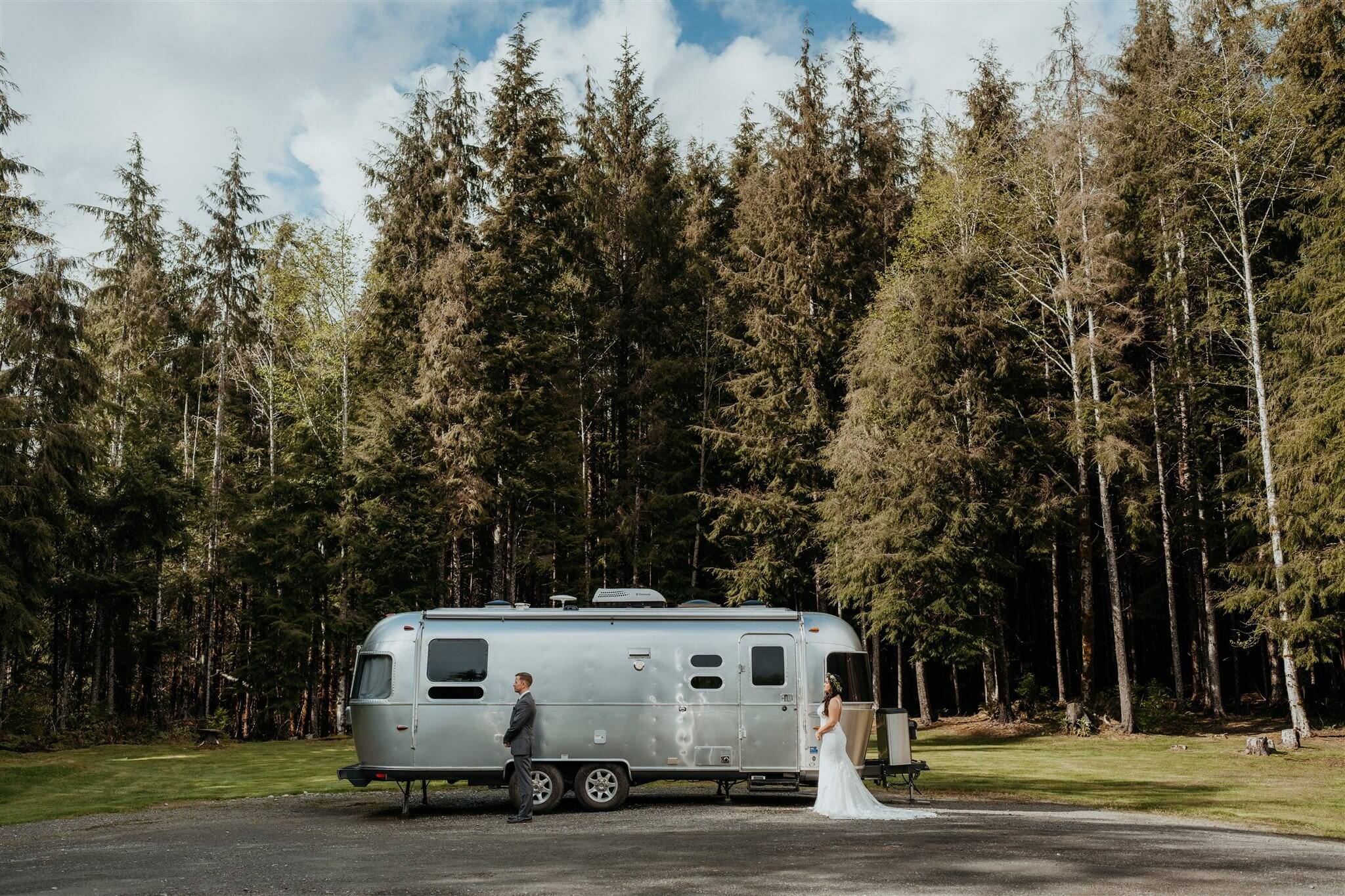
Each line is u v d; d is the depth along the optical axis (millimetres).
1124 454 28016
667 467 37281
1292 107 27312
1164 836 11492
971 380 29094
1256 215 29781
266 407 39750
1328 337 25062
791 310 34312
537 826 12852
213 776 20469
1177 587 36125
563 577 37156
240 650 36250
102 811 15805
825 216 34875
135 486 32500
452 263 32312
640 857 10125
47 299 29609
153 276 37406
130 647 34156
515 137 35156
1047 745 25969
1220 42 30047
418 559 32906
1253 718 30500
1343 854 10414
